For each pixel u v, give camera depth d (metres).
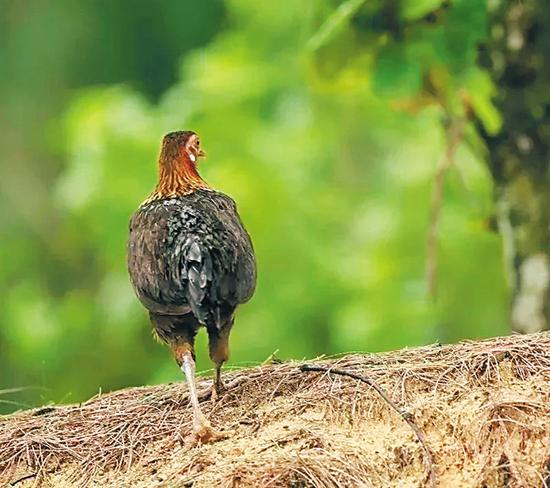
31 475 7.89
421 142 17.66
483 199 16.42
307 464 7.12
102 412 8.53
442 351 8.32
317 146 18.98
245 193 17.66
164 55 26.20
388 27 11.20
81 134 18.25
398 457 7.26
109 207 17.92
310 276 17.44
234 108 18.78
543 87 10.85
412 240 17.08
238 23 21.45
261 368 8.72
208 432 7.64
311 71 11.66
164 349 18.47
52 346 18.88
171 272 8.05
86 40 25.88
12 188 24.59
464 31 10.93
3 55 25.69
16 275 22.39
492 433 7.22
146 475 7.57
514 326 10.87
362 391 7.77
